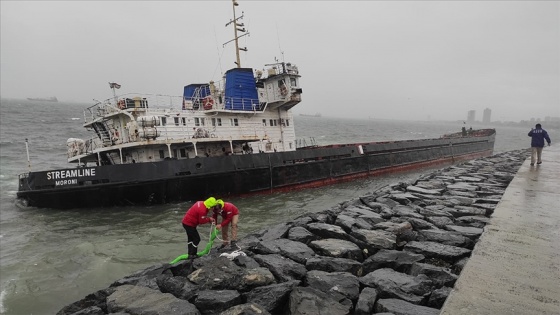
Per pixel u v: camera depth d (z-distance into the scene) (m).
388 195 10.99
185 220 6.48
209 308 4.18
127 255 10.41
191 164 16.91
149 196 16.16
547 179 10.76
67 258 10.41
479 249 4.66
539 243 4.88
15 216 15.31
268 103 22.50
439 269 4.82
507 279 3.77
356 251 5.96
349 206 9.57
